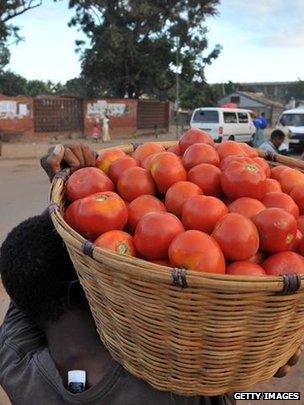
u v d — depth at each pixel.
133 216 1.26
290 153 18.45
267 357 1.04
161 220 1.12
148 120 29.55
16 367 1.40
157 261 1.12
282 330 1.00
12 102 22.44
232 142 1.57
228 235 1.08
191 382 1.07
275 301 0.93
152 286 0.94
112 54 28.56
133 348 1.09
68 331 1.31
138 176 1.37
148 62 29.77
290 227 1.14
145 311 0.99
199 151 1.45
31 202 8.69
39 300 1.30
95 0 28.30
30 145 21.66
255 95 60.34
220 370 1.04
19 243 1.32
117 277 0.97
